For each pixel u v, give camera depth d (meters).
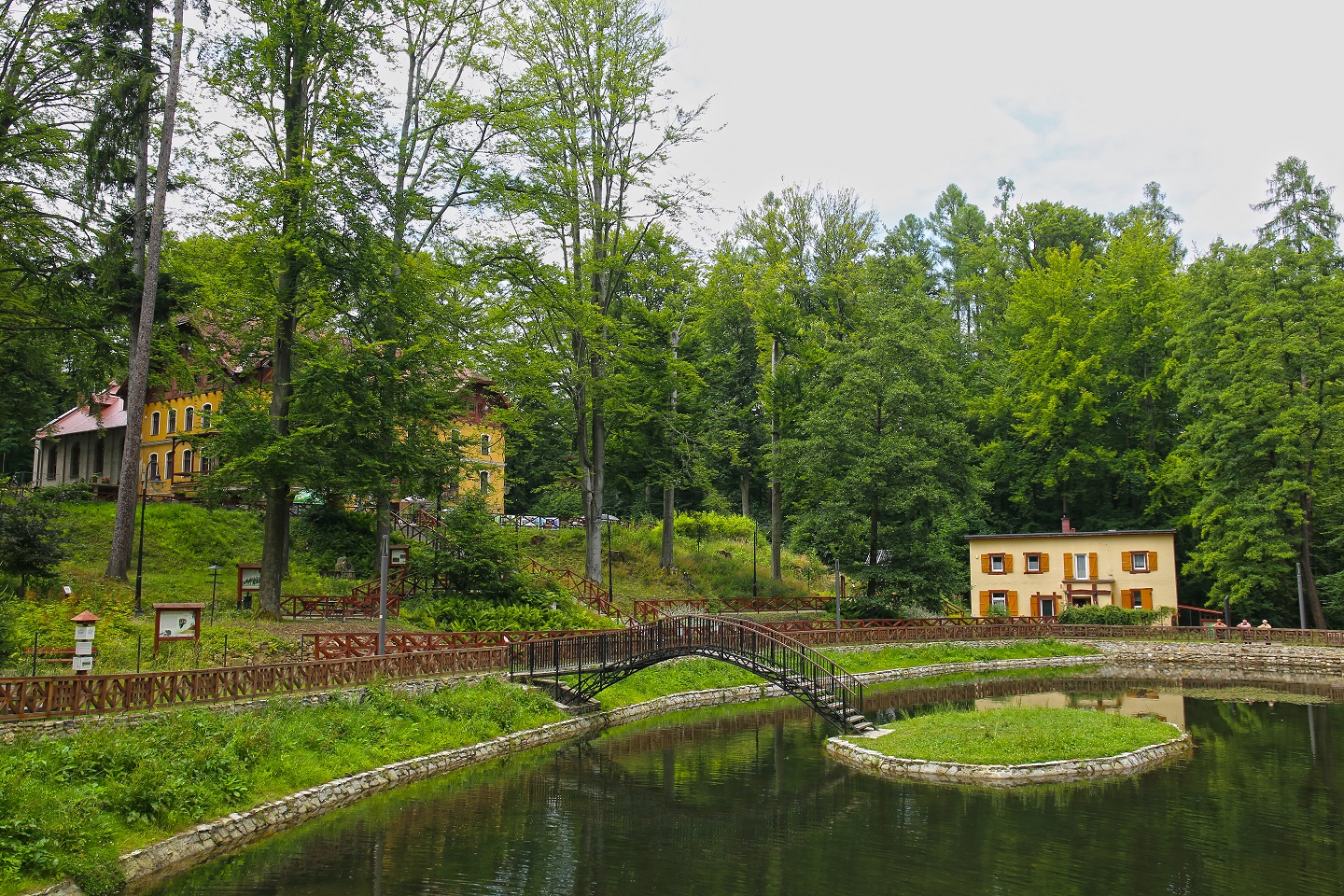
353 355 28.62
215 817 15.18
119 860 13.06
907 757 21.86
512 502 63.66
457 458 33.62
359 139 27.78
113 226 28.86
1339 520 47.28
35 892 11.60
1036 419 57.69
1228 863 15.02
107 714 16.53
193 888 13.14
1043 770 20.86
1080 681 38.09
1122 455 58.19
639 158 38.22
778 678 25.92
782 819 17.73
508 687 26.00
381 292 29.00
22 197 27.03
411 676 23.77
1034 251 68.62
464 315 33.22
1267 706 31.45
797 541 43.41
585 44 38.25
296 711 19.72
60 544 25.36
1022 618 49.00
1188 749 23.84
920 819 17.58
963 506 44.25
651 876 14.43
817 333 49.28
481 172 33.16
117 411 53.75
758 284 49.97
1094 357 54.88
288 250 26.56
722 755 23.34
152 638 22.64
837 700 26.22
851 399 43.56
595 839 16.31
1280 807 18.23
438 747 21.22
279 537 27.70
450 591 33.06
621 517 62.84
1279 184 52.91
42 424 35.34
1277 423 44.94
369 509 35.84
